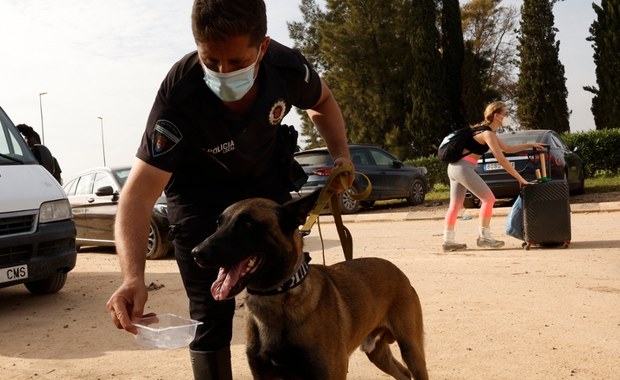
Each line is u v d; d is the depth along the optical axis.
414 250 9.98
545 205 9.15
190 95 2.98
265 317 3.25
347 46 40.88
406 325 4.02
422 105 36.81
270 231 3.14
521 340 5.08
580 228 11.23
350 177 3.73
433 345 5.06
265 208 3.17
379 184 16.81
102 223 11.66
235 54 2.74
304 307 3.24
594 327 5.32
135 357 5.20
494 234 11.27
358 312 3.61
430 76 36.62
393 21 40.88
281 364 3.31
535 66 34.28
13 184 7.15
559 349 4.82
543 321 5.55
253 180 3.46
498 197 14.49
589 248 9.07
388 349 4.32
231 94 2.92
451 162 9.50
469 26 48.38
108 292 7.96
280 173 3.57
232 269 3.09
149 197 3.02
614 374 4.30
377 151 17.47
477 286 7.02
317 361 3.26
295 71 3.27
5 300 7.69
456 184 9.62
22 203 6.98
